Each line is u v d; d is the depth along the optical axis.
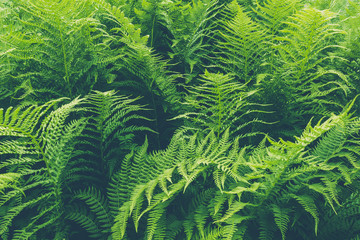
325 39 2.73
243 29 2.30
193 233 1.69
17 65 2.18
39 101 2.08
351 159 1.64
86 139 2.16
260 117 2.35
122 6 2.80
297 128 2.28
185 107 2.36
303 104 2.31
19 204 1.79
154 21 2.76
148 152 2.38
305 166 1.68
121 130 2.04
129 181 1.84
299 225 1.75
